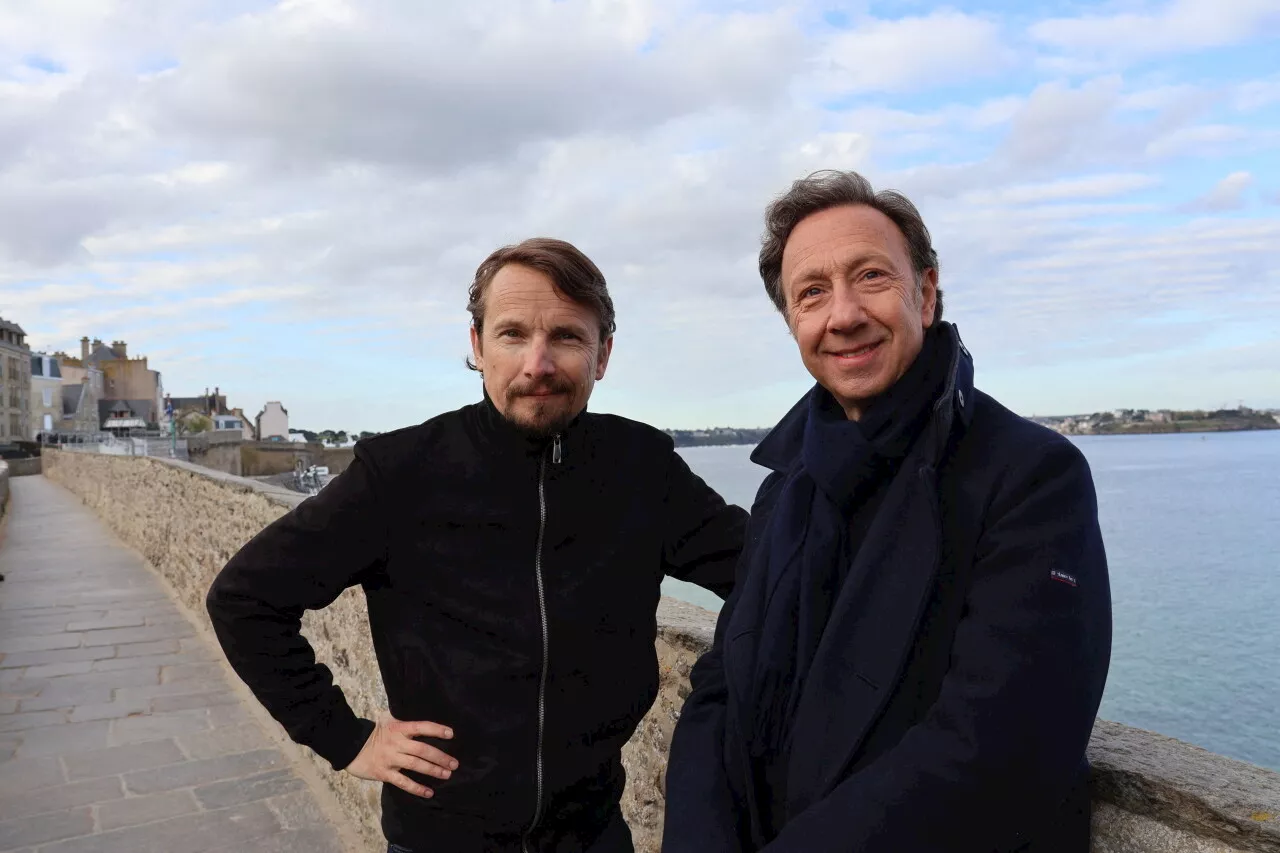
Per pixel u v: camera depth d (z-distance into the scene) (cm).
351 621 385
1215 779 101
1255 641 2411
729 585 168
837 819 92
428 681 146
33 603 825
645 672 160
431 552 147
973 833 87
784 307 133
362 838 346
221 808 378
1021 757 85
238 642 143
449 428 154
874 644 100
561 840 153
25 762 431
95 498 1816
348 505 145
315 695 149
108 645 666
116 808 378
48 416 8081
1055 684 86
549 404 143
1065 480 95
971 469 102
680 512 168
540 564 147
